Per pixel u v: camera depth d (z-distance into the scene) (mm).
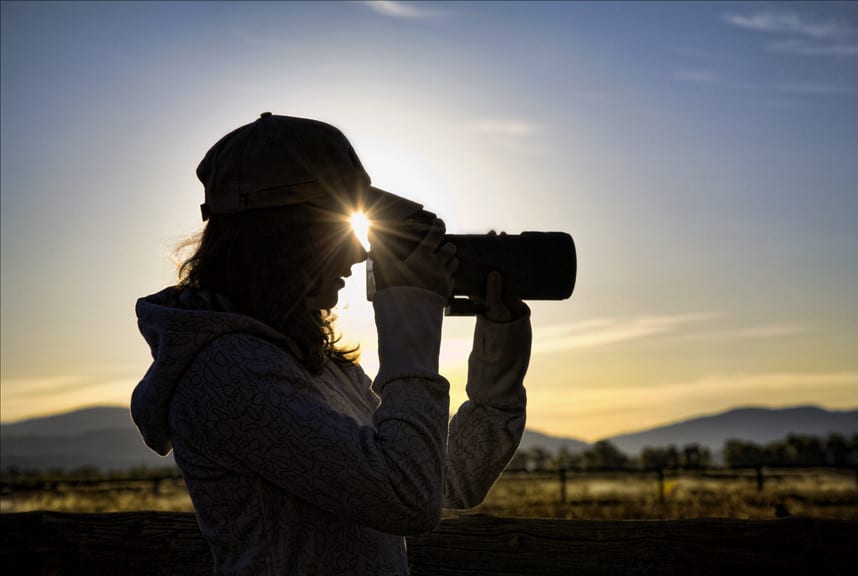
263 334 1567
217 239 1653
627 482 15695
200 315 1521
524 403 1943
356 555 1588
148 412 1594
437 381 1574
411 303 1602
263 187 1585
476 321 1897
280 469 1485
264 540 1522
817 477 14891
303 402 1505
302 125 1623
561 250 1764
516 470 16062
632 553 3094
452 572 3314
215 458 1505
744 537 2982
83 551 3863
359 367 1936
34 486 16641
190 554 3705
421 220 1702
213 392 1494
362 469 1458
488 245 1763
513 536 3260
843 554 2871
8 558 3869
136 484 17281
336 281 1683
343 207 1630
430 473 1519
